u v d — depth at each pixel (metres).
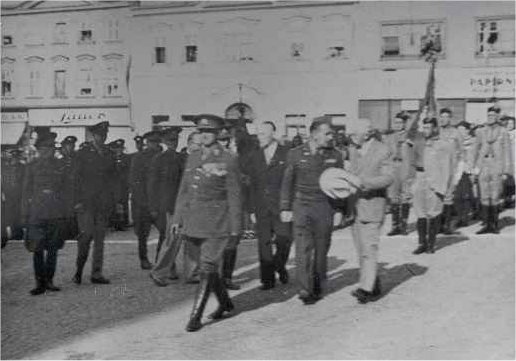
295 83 23.64
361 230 6.53
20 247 11.09
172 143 8.11
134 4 25.19
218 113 24.44
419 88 22.67
